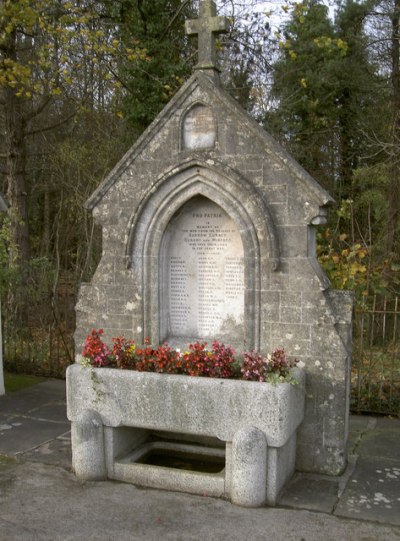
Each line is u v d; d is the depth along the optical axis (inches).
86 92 593.6
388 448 231.3
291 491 189.8
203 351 196.4
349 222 592.4
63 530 164.9
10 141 474.3
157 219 226.5
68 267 740.7
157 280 228.7
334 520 170.4
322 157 745.6
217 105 211.9
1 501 183.3
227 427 183.2
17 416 272.4
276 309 208.2
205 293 231.9
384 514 173.8
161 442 225.8
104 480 198.8
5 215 466.0
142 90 517.3
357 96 731.4
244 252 211.2
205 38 218.8
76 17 417.7
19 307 377.7
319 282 201.3
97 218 234.8
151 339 229.8
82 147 584.1
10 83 399.5
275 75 706.8
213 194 215.5
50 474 204.2
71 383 201.8
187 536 161.3
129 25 511.5
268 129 666.8
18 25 420.5
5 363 369.1
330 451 202.8
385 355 361.7
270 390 177.6
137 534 162.6
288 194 203.9
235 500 179.5
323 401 203.0
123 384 194.5
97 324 237.5
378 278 342.0
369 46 690.2
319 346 203.0
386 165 546.9
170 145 220.1
